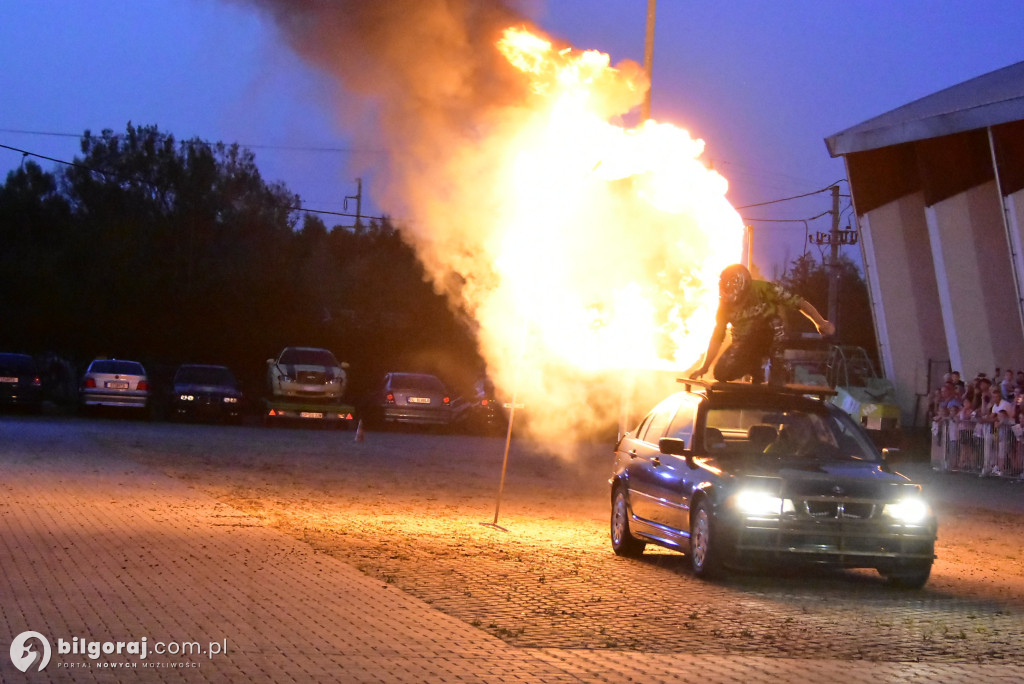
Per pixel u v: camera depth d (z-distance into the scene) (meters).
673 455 10.91
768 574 10.70
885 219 34.81
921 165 31.95
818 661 7.10
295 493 15.88
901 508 9.90
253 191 46.75
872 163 34.31
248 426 32.56
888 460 10.88
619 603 8.86
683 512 10.48
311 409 32.41
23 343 41.16
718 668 6.81
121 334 41.88
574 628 7.84
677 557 11.78
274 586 8.88
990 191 30.91
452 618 7.99
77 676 6.10
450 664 6.64
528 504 16.08
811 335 36.50
